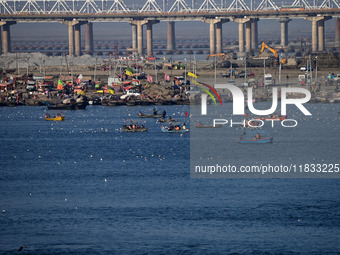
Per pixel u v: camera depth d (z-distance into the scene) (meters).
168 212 187.62
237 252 159.00
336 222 177.62
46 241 165.88
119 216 184.38
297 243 163.62
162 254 158.38
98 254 158.50
